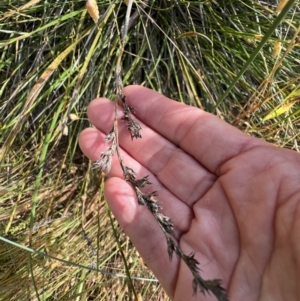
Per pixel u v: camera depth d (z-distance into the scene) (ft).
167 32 0.82
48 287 0.74
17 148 0.80
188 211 0.59
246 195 0.54
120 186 0.56
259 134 0.77
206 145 0.59
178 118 0.60
